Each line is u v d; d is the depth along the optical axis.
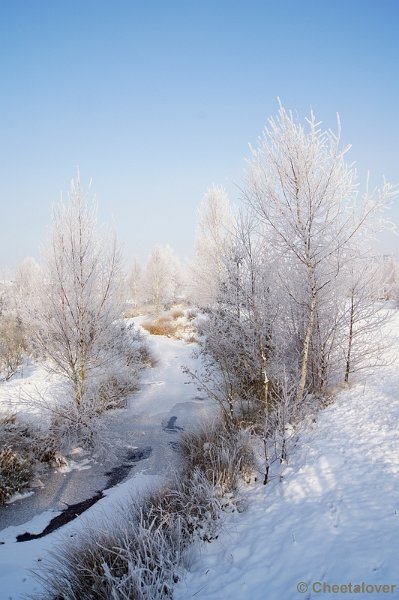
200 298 18.67
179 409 12.06
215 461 6.86
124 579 4.11
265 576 4.23
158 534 4.90
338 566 4.00
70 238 9.42
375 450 6.32
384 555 3.95
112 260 10.07
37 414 9.95
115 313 10.32
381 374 10.52
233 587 4.18
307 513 5.16
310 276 8.08
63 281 9.44
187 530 5.24
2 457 7.77
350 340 9.86
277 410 7.54
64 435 9.08
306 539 4.62
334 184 7.47
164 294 36.88
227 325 9.43
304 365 8.27
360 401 8.69
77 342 9.64
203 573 4.55
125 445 9.63
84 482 7.98
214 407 11.52
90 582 4.48
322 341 9.48
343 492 5.39
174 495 5.94
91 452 9.26
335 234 7.68
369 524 4.55
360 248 7.79
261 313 8.83
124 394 12.56
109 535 4.98
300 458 6.77
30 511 6.94
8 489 7.28
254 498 6.05
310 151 7.44
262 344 8.69
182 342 22.28
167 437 9.97
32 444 8.62
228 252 9.36
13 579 5.02
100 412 10.64
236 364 9.65
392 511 4.68
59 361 9.73
